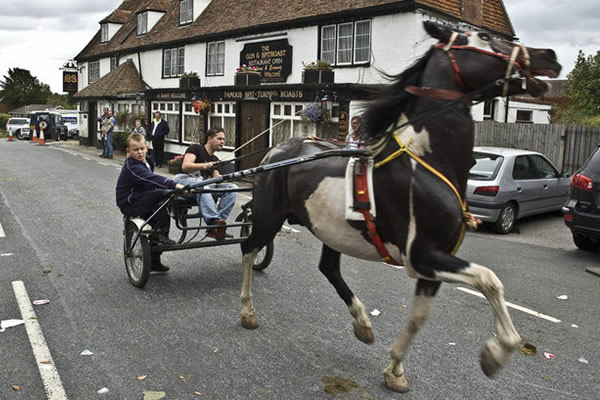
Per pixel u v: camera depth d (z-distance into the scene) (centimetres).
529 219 1209
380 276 702
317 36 1606
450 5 1462
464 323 543
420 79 388
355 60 1500
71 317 533
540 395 403
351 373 430
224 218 683
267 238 505
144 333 499
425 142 372
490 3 1670
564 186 1168
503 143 1524
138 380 411
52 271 683
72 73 3578
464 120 373
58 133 3875
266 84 1727
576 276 738
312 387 406
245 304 519
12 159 2194
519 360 463
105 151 2369
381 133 399
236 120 1833
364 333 454
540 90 364
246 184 1561
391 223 382
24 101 8319
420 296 378
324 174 430
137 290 621
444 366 446
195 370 429
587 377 435
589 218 813
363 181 393
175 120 2250
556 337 518
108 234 892
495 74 364
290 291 628
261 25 1795
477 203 1016
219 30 2036
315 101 1480
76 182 1514
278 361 448
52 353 453
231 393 395
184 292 617
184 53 2303
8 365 430
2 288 614
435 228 360
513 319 565
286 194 479
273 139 1692
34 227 932
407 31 1368
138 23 2794
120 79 2705
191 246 634
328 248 484
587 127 1385
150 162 660
